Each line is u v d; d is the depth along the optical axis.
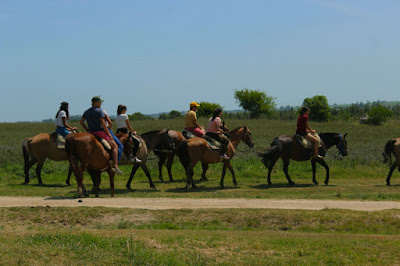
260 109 101.25
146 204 13.45
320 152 19.48
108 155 14.54
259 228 11.34
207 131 17.95
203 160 17.62
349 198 14.89
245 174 22.02
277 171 22.72
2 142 35.16
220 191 17.06
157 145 19.09
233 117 88.12
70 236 8.74
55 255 7.71
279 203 13.81
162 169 22.58
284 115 89.81
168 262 7.84
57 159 18.38
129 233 9.61
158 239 9.12
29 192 15.68
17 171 20.92
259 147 31.86
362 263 8.15
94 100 14.48
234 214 11.99
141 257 7.94
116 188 17.78
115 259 7.79
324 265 8.05
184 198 14.80
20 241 8.34
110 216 11.88
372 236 10.09
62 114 18.27
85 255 7.80
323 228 11.25
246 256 8.39
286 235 10.07
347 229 11.20
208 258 8.16
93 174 15.07
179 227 11.09
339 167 23.45
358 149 30.14
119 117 16.48
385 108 65.94
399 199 14.66
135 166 17.59
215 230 10.76
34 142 18.41
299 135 19.11
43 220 11.51
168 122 68.25
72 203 13.32
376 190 17.27
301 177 21.77
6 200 13.80
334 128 56.12
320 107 73.81
